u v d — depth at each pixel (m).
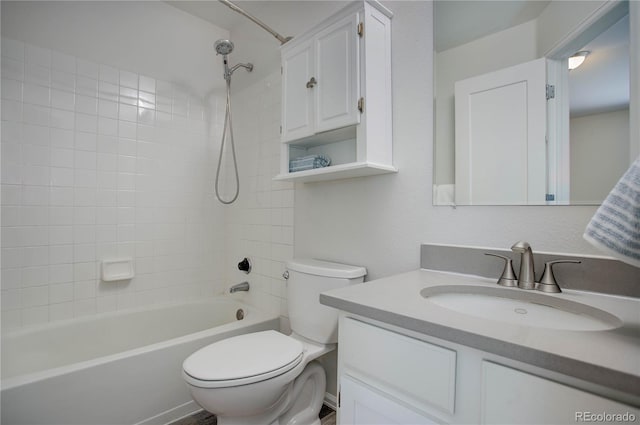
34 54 1.69
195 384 1.04
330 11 1.64
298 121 1.49
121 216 1.97
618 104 0.83
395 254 1.32
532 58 0.99
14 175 1.63
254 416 1.19
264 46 2.09
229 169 2.41
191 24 2.28
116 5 1.96
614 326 0.66
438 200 1.19
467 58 1.13
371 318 0.73
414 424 0.65
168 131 2.18
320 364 1.49
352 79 1.25
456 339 0.58
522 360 0.50
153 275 2.10
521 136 1.00
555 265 0.90
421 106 1.25
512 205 1.02
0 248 1.59
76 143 1.81
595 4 0.88
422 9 1.26
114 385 1.32
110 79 1.94
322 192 1.66
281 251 1.93
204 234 2.35
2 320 1.59
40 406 1.16
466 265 1.08
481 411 0.56
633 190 0.55
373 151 1.24
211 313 2.21
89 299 1.84
